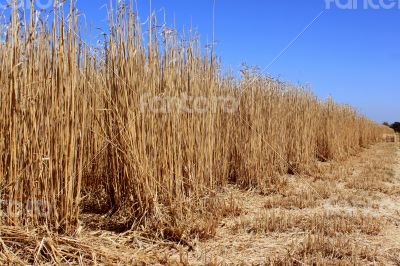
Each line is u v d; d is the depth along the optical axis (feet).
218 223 16.19
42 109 12.87
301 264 12.06
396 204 21.24
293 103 33.68
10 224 12.50
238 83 26.00
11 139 12.60
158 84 16.44
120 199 15.58
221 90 23.44
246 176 23.85
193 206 17.53
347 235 15.21
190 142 18.62
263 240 14.56
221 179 23.18
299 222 16.56
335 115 46.19
